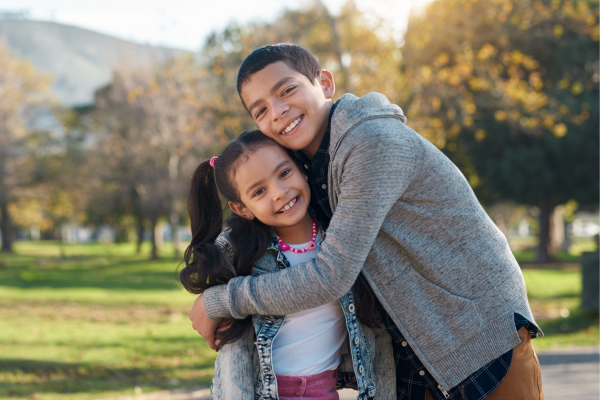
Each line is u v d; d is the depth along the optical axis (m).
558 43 21.75
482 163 23.98
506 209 39.38
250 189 1.88
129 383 5.82
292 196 1.88
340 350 2.05
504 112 12.09
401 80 11.38
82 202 38.34
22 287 16.36
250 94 1.90
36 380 5.89
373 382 1.96
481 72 11.86
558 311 10.30
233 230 1.96
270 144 1.91
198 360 6.97
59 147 41.59
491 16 13.34
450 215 1.80
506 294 1.82
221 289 1.83
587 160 22.30
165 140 25.55
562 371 5.51
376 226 1.68
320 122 1.91
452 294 1.79
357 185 1.68
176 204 31.22
